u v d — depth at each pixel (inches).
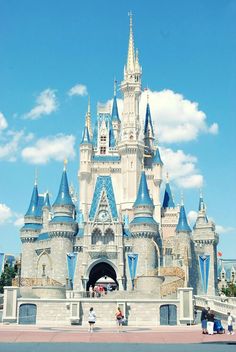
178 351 1196.5
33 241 4165.8
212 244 4261.8
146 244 3858.3
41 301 2539.4
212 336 1637.6
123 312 2487.7
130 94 5118.1
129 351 1190.9
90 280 4286.4
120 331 1902.1
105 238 3949.3
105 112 5187.0
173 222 4867.1
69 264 3823.8
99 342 1409.9
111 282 5634.8
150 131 5369.1
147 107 5521.7
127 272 3853.3
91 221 3939.5
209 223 4293.8
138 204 3973.9
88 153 4886.8
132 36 5413.4
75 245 3909.9
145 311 2512.3
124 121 5022.1
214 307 2532.0
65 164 4099.4
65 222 3858.3
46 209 4185.5
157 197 4884.4
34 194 4402.1
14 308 2501.2
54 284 2984.7
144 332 1844.2
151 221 3912.4
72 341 1433.3
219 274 6195.9
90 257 3873.0
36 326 2290.8
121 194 4798.2
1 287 4891.7
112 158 4901.6
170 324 2490.2
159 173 4931.1
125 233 4003.4
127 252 3922.2
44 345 1309.1
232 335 1683.1
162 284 2970.0
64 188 3991.1
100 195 4005.9
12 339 1459.2
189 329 2098.9
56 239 3850.9
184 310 2465.6
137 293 2903.5
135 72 5187.0
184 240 4040.4
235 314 2417.6
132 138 4916.3
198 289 4106.8
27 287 2866.6
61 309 2534.5
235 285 4731.8
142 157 4950.8
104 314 2519.7
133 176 4803.2
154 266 3850.9
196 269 4160.9
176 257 3964.1
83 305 2529.5
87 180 4852.4
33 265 4124.0
